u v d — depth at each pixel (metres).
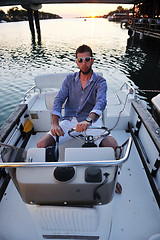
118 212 1.80
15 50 19.06
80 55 1.45
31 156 1.16
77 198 1.08
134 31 27.09
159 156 1.95
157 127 2.17
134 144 2.69
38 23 31.11
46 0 28.84
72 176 1.01
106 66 12.78
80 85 1.63
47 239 1.47
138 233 1.64
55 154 1.18
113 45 21.73
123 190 2.02
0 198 1.94
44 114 2.83
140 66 12.77
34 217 1.23
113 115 2.91
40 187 1.03
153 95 8.00
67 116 1.79
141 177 2.18
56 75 2.98
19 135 2.66
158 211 1.82
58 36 31.05
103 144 1.48
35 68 12.50
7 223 1.74
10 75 11.01
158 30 19.06
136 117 2.74
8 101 7.81
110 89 8.93
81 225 1.24
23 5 28.14
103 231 1.34
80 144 1.68
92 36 30.27
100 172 1.02
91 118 1.36
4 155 1.06
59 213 1.15
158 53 17.42
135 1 29.17
